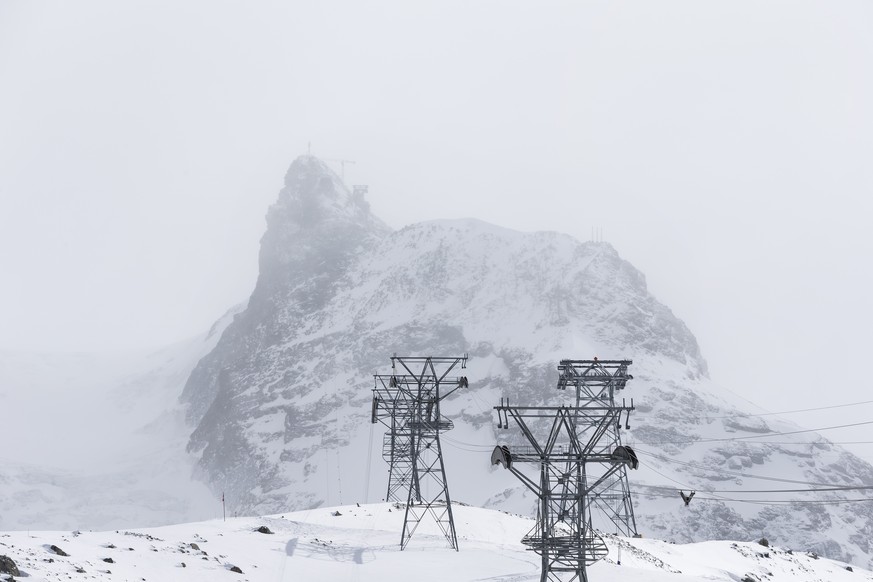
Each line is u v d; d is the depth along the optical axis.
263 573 83.50
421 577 87.75
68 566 69.56
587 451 67.44
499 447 67.62
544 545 67.25
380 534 112.12
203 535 99.19
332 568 89.38
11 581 61.72
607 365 99.06
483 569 91.69
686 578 93.06
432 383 112.12
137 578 71.94
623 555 113.38
